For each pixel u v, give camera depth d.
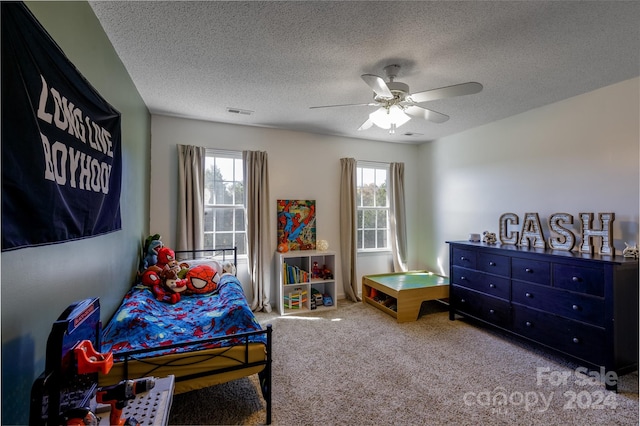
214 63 2.22
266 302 3.75
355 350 2.68
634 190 2.41
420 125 3.82
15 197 0.89
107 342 1.66
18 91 0.90
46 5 1.17
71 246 1.35
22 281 0.99
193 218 3.49
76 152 1.29
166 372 1.61
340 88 2.68
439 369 2.35
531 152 3.20
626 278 2.17
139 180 2.79
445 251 4.38
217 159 3.79
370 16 1.69
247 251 3.75
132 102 2.49
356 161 4.46
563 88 2.65
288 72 2.37
